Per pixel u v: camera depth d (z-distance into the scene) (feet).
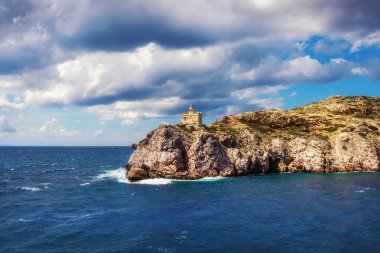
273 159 490.90
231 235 187.83
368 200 273.13
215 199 289.33
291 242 175.01
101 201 289.53
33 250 169.89
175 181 401.29
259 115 588.09
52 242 181.06
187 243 176.14
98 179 444.14
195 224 210.79
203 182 392.88
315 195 299.38
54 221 223.51
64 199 301.63
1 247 174.29
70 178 460.55
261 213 235.61
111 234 193.47
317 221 211.82
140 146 451.53
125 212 246.47
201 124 507.71
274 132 548.31
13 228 207.10
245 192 322.55
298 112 637.71
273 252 162.30
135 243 177.47
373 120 591.78
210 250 165.89
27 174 516.73
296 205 258.98
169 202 279.08
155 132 437.17
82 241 182.19
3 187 378.73
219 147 447.83
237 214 234.38
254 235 187.21
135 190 343.67
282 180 405.59
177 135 435.94
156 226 207.92
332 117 590.55
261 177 435.94
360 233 187.01
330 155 499.92
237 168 448.65
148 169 420.77
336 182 379.96
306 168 488.85
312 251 162.50
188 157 428.56
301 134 545.85
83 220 225.35
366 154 490.90
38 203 284.00
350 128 534.37
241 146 489.26
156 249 168.45
